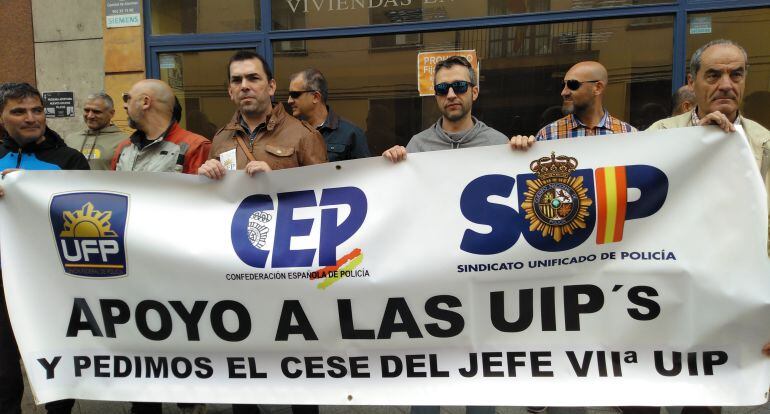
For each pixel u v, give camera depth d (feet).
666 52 16.02
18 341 9.18
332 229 8.82
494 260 8.47
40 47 18.75
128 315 9.20
